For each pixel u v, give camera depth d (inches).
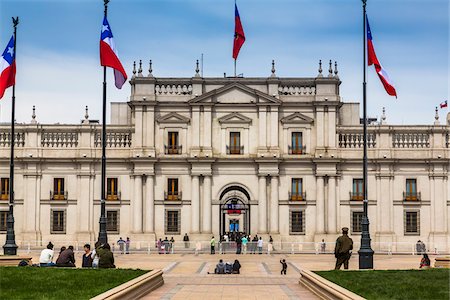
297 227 3260.3
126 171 3277.6
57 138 3282.5
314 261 2464.3
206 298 1247.5
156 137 3277.6
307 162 3262.8
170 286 1475.1
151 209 3243.1
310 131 3284.9
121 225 3257.9
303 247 3211.1
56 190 3267.7
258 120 3277.6
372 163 3267.7
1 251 3218.5
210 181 3257.9
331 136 3265.3
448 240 3223.4
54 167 3272.6
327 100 3265.3
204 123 3270.2
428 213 3253.0
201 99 3262.8
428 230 3245.6
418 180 3262.8
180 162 3260.3
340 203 3255.4
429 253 3179.1
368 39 1993.1
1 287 1208.2
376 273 1499.8
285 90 3299.7
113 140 3292.3
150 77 3275.1
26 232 3235.7
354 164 3267.7
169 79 3287.4
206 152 3255.4
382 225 3245.6
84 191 3257.9
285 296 1286.9
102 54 1948.8
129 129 3289.9
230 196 3858.3
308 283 1401.3
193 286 1476.4
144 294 1277.1
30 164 3260.3
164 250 2979.8
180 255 2815.0
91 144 3275.1
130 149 3275.1
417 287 1243.8
